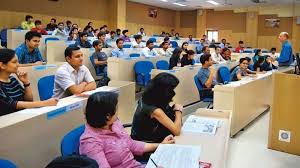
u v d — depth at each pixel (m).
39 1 11.51
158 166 1.42
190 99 5.39
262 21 17.38
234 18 18.23
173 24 20.16
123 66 5.91
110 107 1.67
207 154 1.61
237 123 3.90
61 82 2.99
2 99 2.16
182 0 15.12
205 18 19.11
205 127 2.02
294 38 16.31
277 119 3.46
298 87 3.27
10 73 2.40
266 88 5.22
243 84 4.02
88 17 13.70
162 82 2.14
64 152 1.60
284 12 16.58
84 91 2.98
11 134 1.69
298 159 3.28
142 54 7.64
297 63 3.76
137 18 16.75
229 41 18.48
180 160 1.48
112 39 9.93
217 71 5.33
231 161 3.20
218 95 3.78
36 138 1.88
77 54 3.05
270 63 7.67
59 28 9.89
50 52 6.29
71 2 12.82
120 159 1.73
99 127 1.70
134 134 2.21
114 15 14.68
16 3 10.74
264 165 3.12
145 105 2.18
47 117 1.96
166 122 2.05
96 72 6.48
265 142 3.76
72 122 2.21
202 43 12.72
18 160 1.75
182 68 5.26
